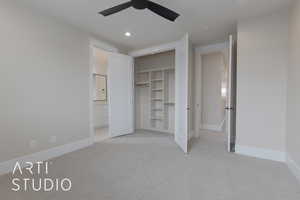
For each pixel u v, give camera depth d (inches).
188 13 103.2
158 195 68.8
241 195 68.9
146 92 213.6
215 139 161.0
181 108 135.7
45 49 107.2
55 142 113.9
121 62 172.7
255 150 111.8
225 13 103.6
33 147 101.3
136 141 153.3
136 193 70.2
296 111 85.7
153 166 97.4
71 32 123.6
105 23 118.8
